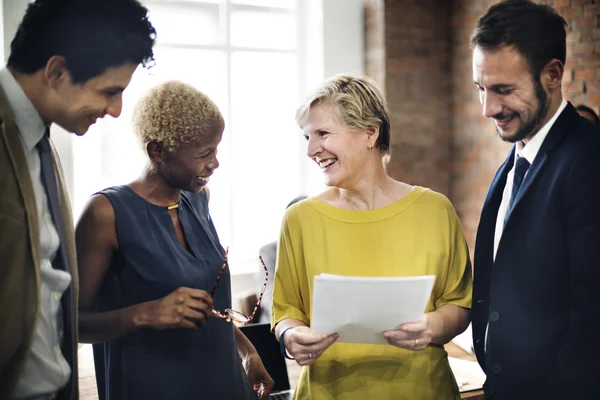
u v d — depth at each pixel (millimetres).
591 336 1237
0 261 1054
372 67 4395
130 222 1369
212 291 1439
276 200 4582
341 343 1490
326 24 4367
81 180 3910
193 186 1432
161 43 4141
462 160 4430
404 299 1237
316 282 1211
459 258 1541
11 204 1063
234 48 4348
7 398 1097
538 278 1314
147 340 1399
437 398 1462
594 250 1228
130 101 4000
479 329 1507
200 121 1351
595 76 3318
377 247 1494
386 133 1510
